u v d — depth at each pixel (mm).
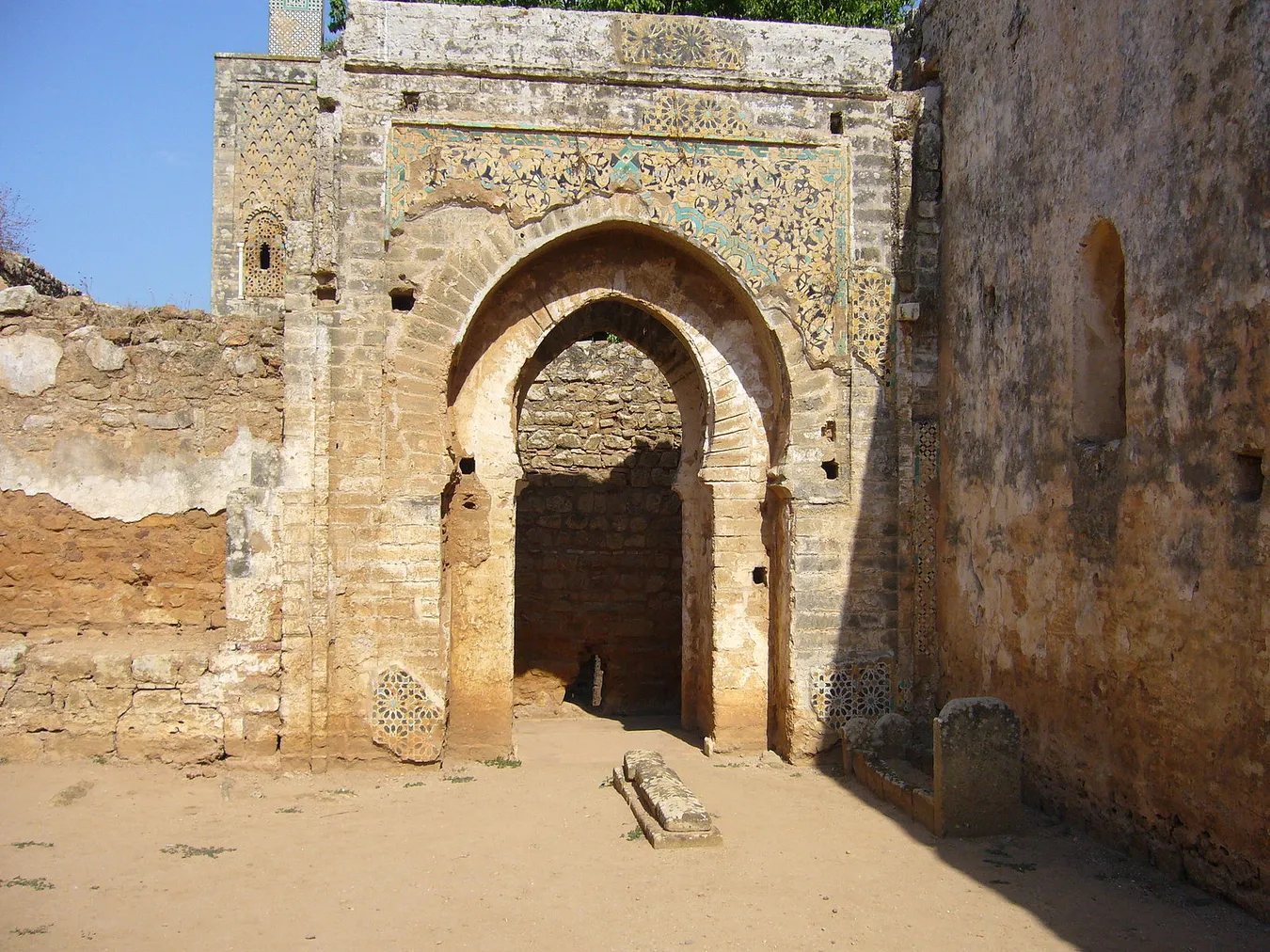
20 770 9469
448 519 10789
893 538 10898
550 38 10531
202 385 10633
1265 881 6324
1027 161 9156
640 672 14680
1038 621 8883
